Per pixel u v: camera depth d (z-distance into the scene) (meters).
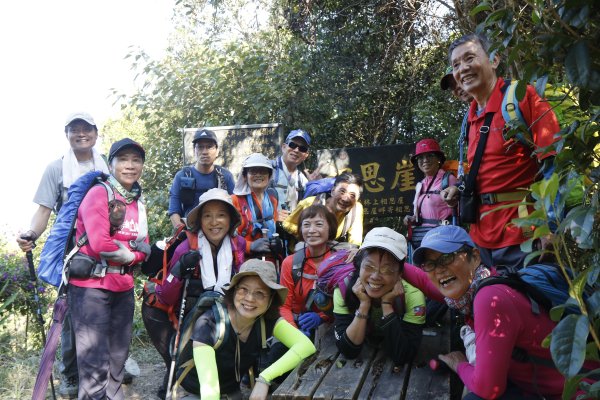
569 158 1.94
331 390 2.65
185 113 7.69
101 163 4.11
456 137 6.96
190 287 3.61
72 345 4.10
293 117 7.41
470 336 2.53
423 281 2.98
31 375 4.52
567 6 1.72
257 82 7.41
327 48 7.81
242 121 7.46
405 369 2.88
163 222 7.32
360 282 2.88
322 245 3.65
